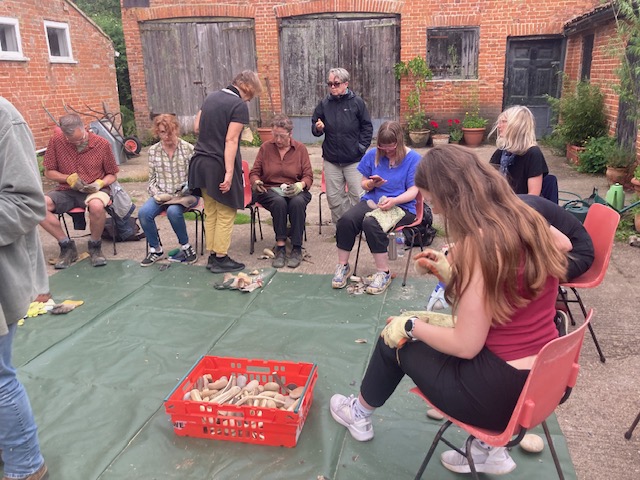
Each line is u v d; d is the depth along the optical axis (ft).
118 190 17.87
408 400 9.48
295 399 8.90
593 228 10.13
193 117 41.81
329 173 18.40
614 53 22.90
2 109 6.39
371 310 12.93
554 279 6.04
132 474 7.87
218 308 13.24
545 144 37.32
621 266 15.66
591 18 29.12
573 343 5.94
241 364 9.54
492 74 37.70
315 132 18.01
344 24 38.60
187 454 8.23
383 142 13.71
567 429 8.80
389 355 7.27
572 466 7.88
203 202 16.22
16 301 6.76
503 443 5.74
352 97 17.58
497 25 36.70
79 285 14.79
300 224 16.16
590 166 27.76
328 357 10.88
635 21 21.42
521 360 6.00
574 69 35.60
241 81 14.65
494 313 5.62
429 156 6.04
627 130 25.77
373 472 7.79
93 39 38.34
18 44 31.42
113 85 40.96
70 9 35.81
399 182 14.19
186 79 41.06
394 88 39.32
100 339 11.79
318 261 16.53
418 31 37.45
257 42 39.34
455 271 5.76
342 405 8.73
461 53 37.93
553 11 35.91
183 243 16.52
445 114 38.96
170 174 16.53
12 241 6.48
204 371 9.55
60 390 9.91
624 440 8.52
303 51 39.52
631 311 12.76
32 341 11.71
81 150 16.49
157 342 11.64
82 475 7.86
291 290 14.23
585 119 29.48
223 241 15.28
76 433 8.76
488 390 6.02
